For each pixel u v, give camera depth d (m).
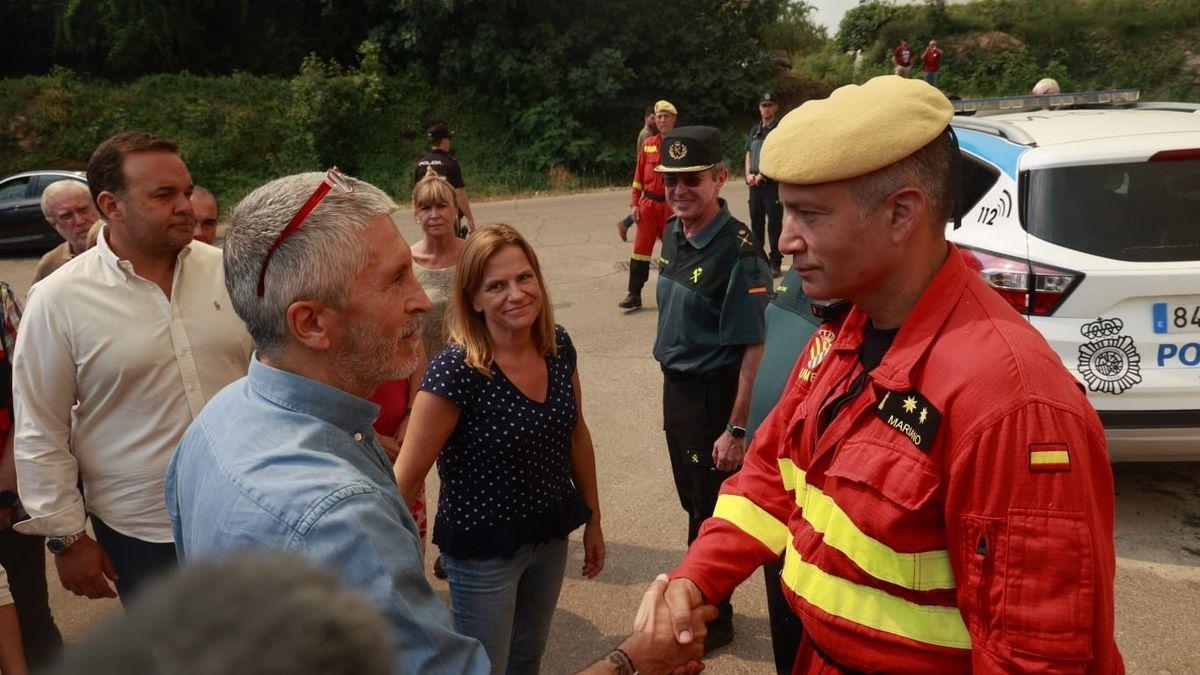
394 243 1.40
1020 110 5.07
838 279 1.39
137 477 2.40
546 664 3.09
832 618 1.44
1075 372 3.46
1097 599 1.23
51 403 2.32
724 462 2.92
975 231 3.80
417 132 21.53
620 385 5.89
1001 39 27.23
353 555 1.13
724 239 2.91
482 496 2.31
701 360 2.98
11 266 12.66
